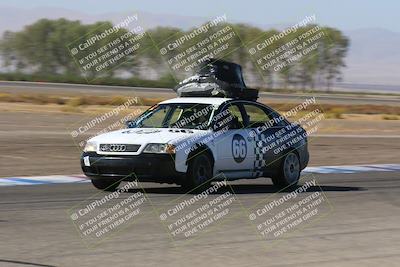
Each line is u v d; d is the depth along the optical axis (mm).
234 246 18047
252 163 29016
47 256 16281
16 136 52031
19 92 129250
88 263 15695
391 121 102062
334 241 19094
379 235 20141
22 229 19484
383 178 35906
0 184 29609
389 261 16734
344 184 32688
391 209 25219
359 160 47062
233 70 29844
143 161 26047
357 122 94562
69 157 41906
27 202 24422
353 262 16531
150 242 18297
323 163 44312
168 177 26312
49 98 107250
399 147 59000
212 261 16234
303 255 17172
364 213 24094
